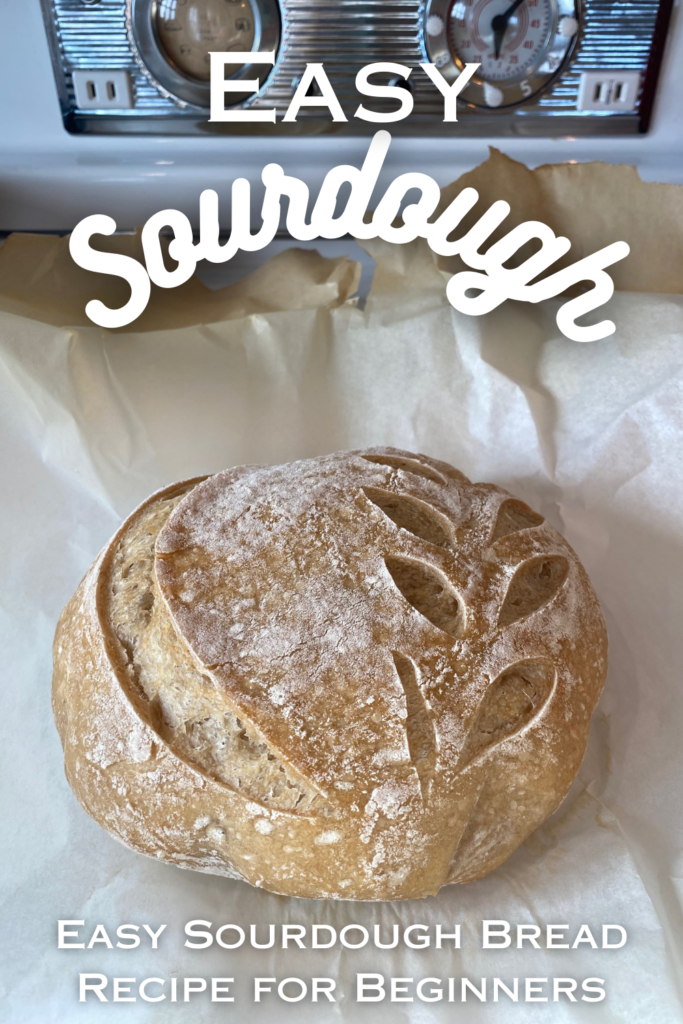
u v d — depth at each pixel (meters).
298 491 0.51
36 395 0.59
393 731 0.43
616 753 0.53
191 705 0.45
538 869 0.48
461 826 0.44
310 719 0.43
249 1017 0.42
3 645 0.55
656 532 0.59
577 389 0.62
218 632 0.44
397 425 0.64
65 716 0.48
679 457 0.60
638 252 0.61
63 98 0.57
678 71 0.57
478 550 0.49
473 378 0.63
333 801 0.42
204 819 0.44
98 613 0.48
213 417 0.63
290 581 0.46
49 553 0.59
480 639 0.45
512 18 0.55
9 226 0.61
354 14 0.54
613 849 0.48
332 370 0.64
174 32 0.55
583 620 0.50
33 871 0.47
